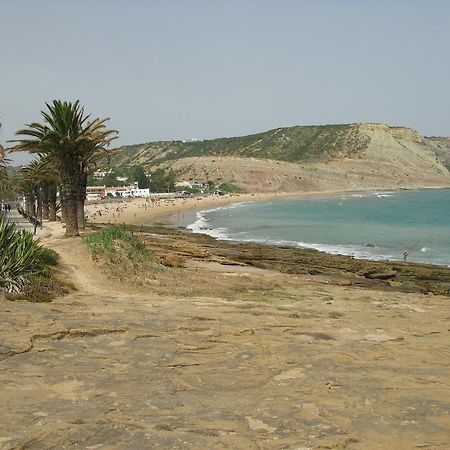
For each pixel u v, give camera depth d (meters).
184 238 45.59
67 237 30.61
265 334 11.23
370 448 5.79
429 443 5.95
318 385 7.91
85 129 29.72
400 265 31.38
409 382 8.22
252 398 7.30
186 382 7.91
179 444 5.67
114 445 5.60
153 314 12.59
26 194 77.81
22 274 15.07
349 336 11.81
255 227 71.62
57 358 8.66
